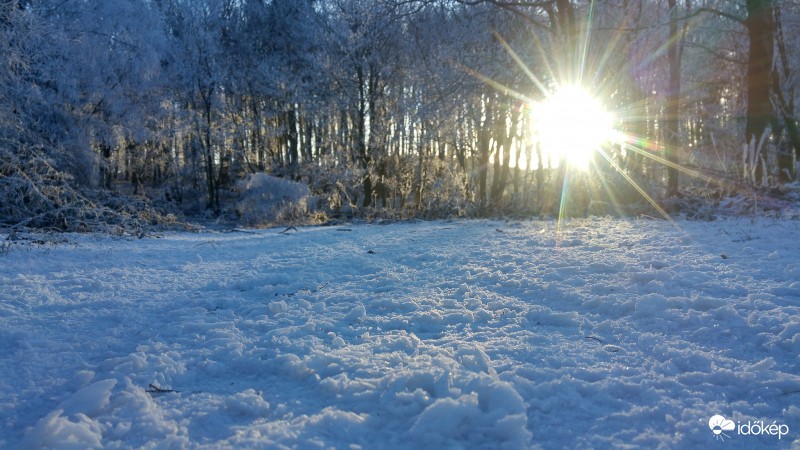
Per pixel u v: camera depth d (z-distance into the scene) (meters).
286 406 2.20
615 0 17.45
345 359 2.63
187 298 4.14
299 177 25.72
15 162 10.72
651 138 15.63
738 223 8.39
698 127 23.64
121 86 20.20
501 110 19.03
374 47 21.48
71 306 3.83
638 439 1.91
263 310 3.74
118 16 20.08
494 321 3.33
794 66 19.92
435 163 23.50
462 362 2.57
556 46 15.27
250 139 27.62
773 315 3.19
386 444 1.90
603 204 12.49
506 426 1.92
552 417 2.07
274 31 26.09
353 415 2.06
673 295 3.76
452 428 1.94
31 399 2.35
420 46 18.30
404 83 22.38
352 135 24.52
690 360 2.61
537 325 3.28
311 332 3.19
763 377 2.39
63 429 1.95
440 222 12.84
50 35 15.12
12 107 13.10
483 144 23.73
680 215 10.82
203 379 2.54
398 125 22.89
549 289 4.04
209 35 24.19
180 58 23.88
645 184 13.18
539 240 6.91
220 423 2.08
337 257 6.04
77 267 5.46
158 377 2.50
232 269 5.43
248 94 26.81
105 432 2.01
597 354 2.72
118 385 2.42
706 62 21.56
